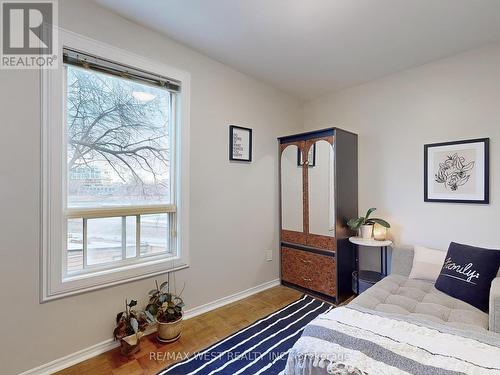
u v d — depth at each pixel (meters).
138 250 2.06
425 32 1.98
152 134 2.11
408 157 2.61
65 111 1.68
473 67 2.23
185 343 1.93
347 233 2.76
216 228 2.52
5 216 1.45
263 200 2.99
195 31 2.03
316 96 3.37
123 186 1.96
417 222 2.55
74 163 1.74
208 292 2.46
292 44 2.19
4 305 1.45
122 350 1.75
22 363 1.51
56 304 1.62
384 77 2.78
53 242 1.60
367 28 1.95
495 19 1.81
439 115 2.41
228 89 2.60
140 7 1.76
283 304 2.59
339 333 1.26
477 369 0.98
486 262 1.78
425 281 2.12
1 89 1.43
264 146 2.99
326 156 2.72
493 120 2.13
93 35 1.74
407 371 1.01
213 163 2.48
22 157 1.50
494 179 2.13
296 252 2.99
